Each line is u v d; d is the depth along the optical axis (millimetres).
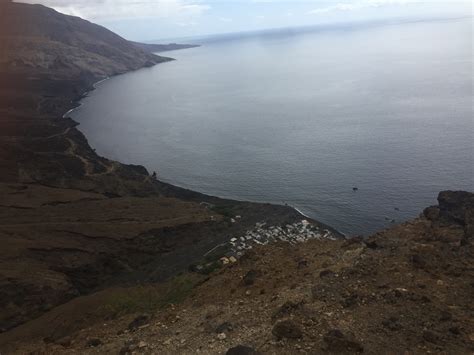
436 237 18047
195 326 13906
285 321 11750
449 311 11875
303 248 20797
